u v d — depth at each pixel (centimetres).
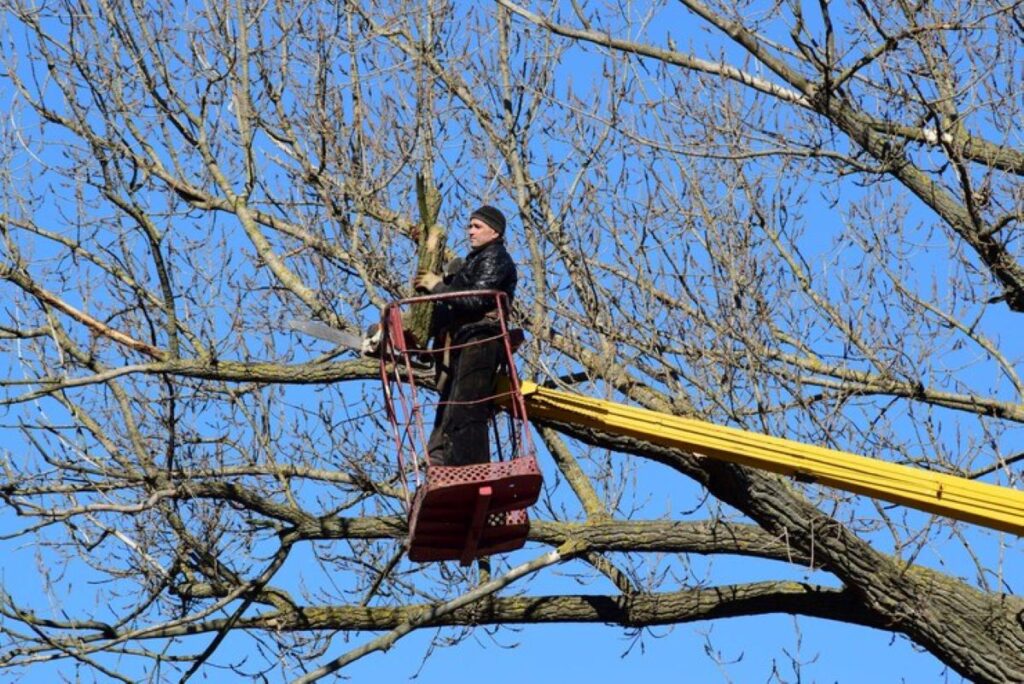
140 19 2745
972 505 2166
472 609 2798
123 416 2756
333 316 2702
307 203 2805
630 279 2656
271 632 2762
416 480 2042
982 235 2712
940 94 2733
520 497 2045
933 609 2567
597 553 2756
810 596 2753
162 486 2717
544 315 2652
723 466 2486
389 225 2762
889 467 2178
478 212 2120
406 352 2078
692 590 2786
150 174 2767
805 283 2750
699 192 2675
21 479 2722
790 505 2509
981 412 2775
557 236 2680
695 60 2806
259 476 2875
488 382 2086
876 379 2741
